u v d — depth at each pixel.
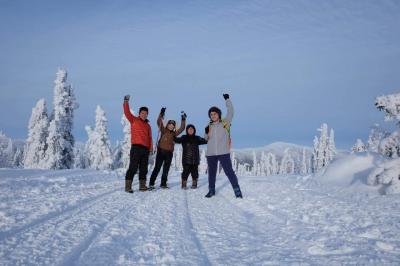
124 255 2.81
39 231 3.52
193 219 4.75
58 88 34.56
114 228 3.88
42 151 36.78
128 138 38.84
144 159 8.80
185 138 10.35
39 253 2.78
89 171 14.56
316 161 60.72
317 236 3.61
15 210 4.61
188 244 3.33
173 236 3.66
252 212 5.50
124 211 5.13
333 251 2.98
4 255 2.67
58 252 2.85
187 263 2.72
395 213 4.90
